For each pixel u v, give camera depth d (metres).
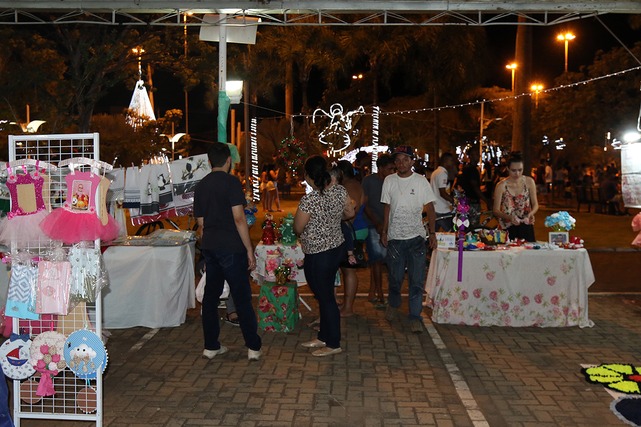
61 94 13.71
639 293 9.61
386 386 5.76
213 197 6.23
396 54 25.84
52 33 13.73
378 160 8.51
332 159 23.80
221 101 10.18
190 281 8.25
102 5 9.38
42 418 4.85
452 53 26.08
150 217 8.85
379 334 7.42
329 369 6.21
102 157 18.58
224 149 6.35
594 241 15.81
